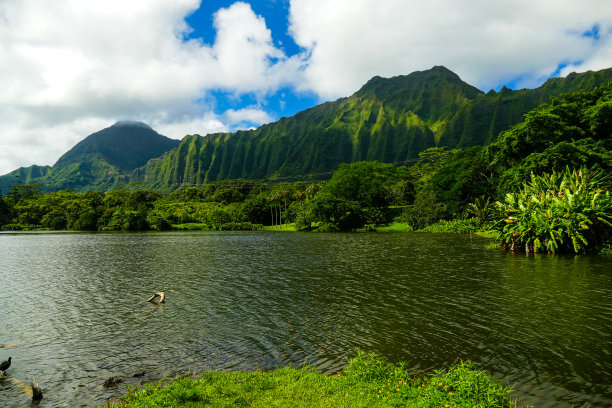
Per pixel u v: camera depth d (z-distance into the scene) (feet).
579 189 127.24
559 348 42.75
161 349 45.47
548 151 168.86
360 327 52.24
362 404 27.53
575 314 55.83
